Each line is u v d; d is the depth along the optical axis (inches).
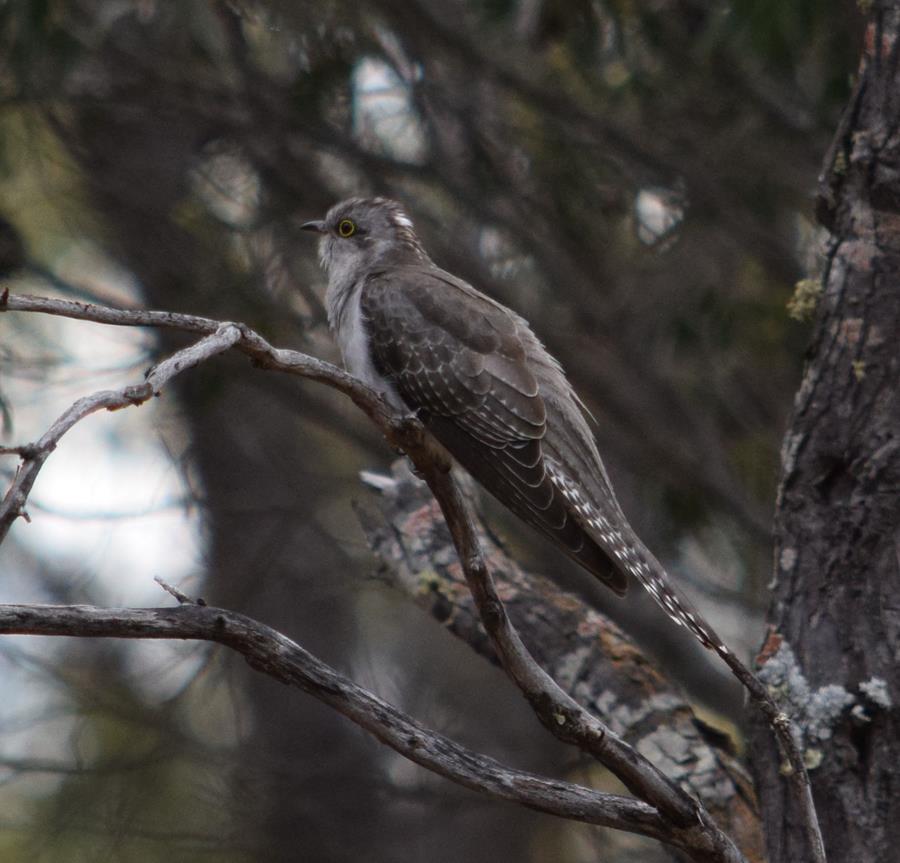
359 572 490.6
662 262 533.6
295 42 497.4
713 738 299.6
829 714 253.6
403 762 547.5
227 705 533.6
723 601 510.9
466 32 508.4
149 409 503.8
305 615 546.6
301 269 518.0
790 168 510.9
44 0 433.7
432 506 327.9
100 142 519.5
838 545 259.9
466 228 541.0
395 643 612.1
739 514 508.4
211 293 504.1
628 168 528.4
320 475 509.7
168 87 504.7
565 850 612.1
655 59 508.1
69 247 569.6
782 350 527.2
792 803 254.2
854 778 251.4
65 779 467.8
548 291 548.4
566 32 486.9
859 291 264.4
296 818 477.1
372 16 503.2
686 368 531.2
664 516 524.4
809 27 412.5
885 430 258.2
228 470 531.2
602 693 300.2
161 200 521.3
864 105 270.1
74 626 208.5
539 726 560.7
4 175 503.2
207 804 465.1
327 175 544.1
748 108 509.7
